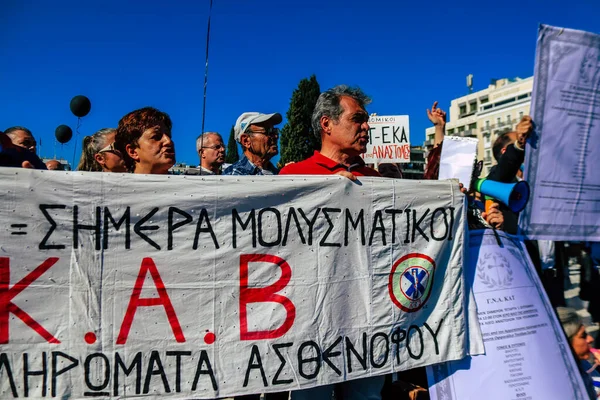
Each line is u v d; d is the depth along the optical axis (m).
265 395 2.84
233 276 2.24
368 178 2.46
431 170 3.46
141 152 2.56
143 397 2.11
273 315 2.27
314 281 2.33
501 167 2.78
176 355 2.15
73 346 2.06
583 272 2.84
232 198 2.25
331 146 2.81
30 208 2.04
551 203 2.73
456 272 2.59
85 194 2.09
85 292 2.08
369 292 2.42
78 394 2.06
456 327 2.54
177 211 2.18
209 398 2.17
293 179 2.33
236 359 2.21
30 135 4.01
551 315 2.66
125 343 2.11
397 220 2.49
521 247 2.77
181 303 2.17
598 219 2.83
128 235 2.13
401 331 2.46
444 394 2.48
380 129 8.38
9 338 2.01
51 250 2.05
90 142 3.54
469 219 2.83
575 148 2.72
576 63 2.65
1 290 2.00
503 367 2.51
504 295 2.63
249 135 3.97
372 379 2.50
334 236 2.38
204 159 5.08
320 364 2.31
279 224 2.30
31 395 2.02
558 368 2.54
